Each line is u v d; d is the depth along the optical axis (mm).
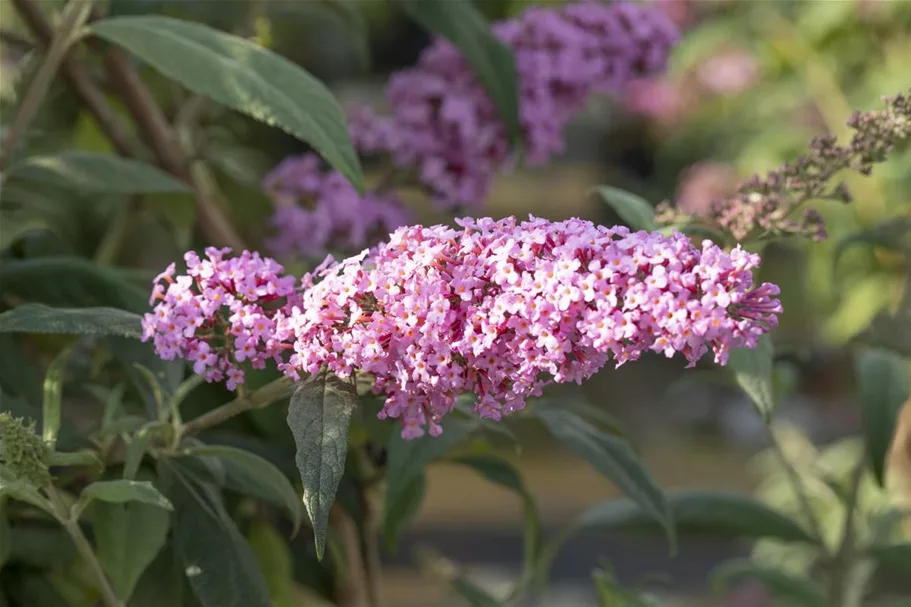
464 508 4922
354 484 1192
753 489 4988
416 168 1410
